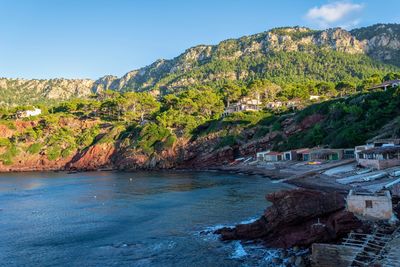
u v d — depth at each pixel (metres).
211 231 44.09
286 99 182.25
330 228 33.84
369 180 61.09
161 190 83.19
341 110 115.56
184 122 161.25
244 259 34.47
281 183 80.25
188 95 199.25
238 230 40.53
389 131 89.88
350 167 78.81
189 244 40.12
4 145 181.25
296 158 109.69
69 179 121.38
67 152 176.12
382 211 34.62
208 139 145.50
